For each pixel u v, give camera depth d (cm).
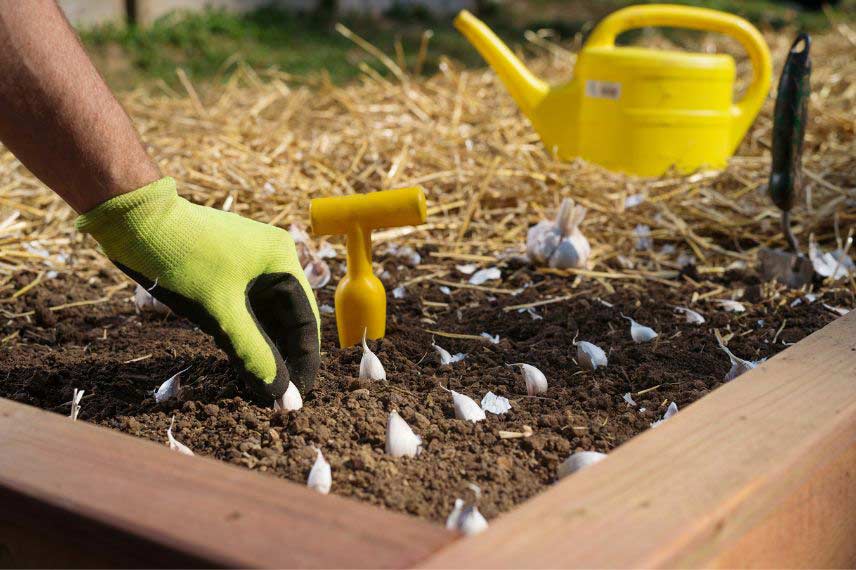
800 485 108
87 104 117
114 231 122
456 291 170
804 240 185
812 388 116
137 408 132
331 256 181
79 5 542
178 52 545
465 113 261
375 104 273
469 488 113
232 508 100
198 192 196
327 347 146
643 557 95
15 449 107
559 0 812
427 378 136
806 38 162
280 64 534
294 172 207
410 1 726
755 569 105
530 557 95
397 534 97
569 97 217
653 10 215
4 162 214
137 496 101
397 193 139
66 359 146
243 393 133
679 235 187
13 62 113
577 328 152
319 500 101
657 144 211
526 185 204
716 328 152
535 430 126
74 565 103
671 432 108
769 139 245
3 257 179
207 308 125
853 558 120
